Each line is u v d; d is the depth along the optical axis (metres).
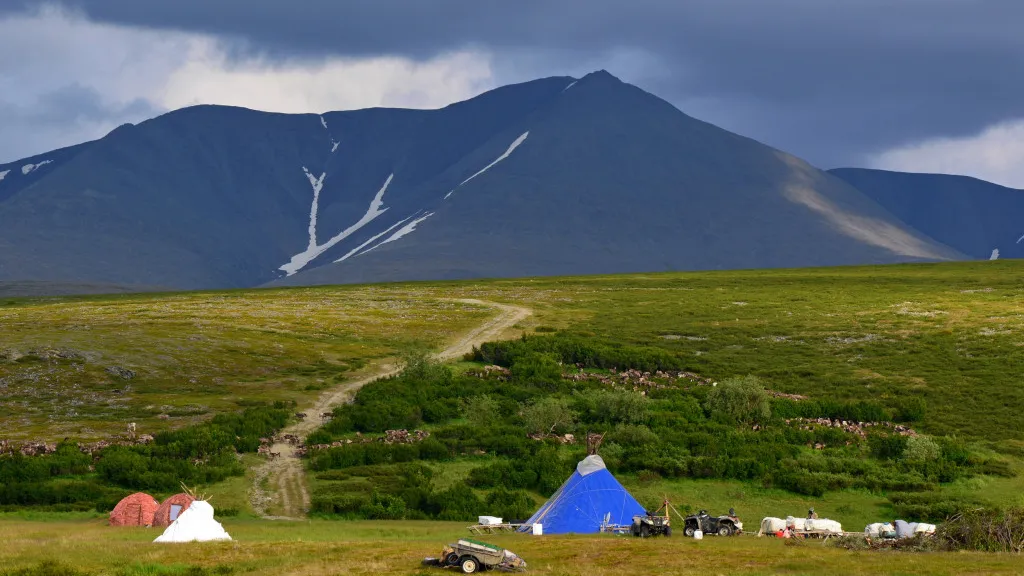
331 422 82.94
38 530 49.00
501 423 85.12
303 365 109.75
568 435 80.00
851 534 46.12
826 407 91.06
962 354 111.69
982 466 74.00
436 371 101.56
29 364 100.31
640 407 86.88
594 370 107.94
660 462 71.81
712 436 80.12
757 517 62.66
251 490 66.19
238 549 40.16
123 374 98.81
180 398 91.94
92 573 35.31
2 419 82.94
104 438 76.44
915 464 73.38
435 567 35.81
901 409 90.44
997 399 93.62
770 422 87.25
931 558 36.56
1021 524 40.22
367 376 106.00
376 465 72.44
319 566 36.09
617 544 41.47
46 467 66.81
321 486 66.81
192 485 66.44
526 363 106.06
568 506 54.00
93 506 60.59
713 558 37.53
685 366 110.44
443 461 74.69
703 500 66.19
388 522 57.38
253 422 81.50
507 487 68.50
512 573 35.12
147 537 46.12
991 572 33.22
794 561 36.59
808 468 72.69
